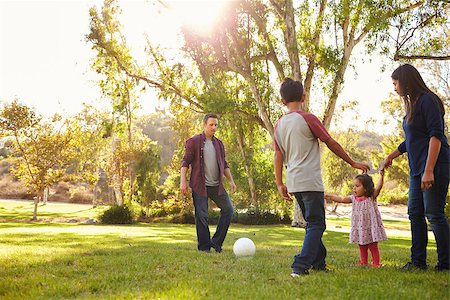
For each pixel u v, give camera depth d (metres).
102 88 25.50
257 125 24.41
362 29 18.59
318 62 19.58
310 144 3.74
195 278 3.39
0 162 56.53
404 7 17.39
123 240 8.25
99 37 23.80
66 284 3.17
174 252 5.64
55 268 4.04
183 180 6.04
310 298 2.61
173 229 15.67
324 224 3.73
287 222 23.41
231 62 21.05
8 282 3.26
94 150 30.80
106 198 40.19
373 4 16.95
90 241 7.82
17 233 10.12
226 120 22.67
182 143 26.47
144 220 24.59
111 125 26.30
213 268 4.02
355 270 3.89
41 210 31.89
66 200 49.91
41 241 7.72
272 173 25.02
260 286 3.02
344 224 22.70
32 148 22.48
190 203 25.28
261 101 21.25
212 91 21.45
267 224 22.80
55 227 15.12
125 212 22.02
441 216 3.88
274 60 21.16
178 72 23.86
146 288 2.98
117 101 25.89
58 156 23.08
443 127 3.87
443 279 3.30
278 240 10.09
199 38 21.22
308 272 3.64
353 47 19.27
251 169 24.48
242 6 20.31
